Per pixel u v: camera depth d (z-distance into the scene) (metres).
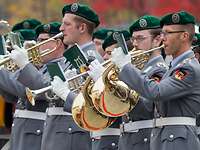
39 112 24.34
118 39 20.80
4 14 46.75
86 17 23.25
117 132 24.20
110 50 25.39
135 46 22.52
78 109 21.55
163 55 23.31
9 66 23.62
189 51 20.97
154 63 21.89
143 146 22.27
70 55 22.41
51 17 46.12
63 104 22.81
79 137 22.94
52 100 23.12
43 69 23.69
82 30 23.30
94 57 22.53
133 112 22.06
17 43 23.00
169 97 20.55
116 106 21.34
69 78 22.42
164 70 21.67
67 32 23.30
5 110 28.94
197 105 20.80
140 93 20.62
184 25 20.97
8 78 23.58
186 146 20.72
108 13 44.66
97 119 21.73
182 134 20.73
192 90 20.66
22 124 24.41
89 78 21.52
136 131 22.34
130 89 21.34
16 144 24.47
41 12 46.31
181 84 20.52
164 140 20.88
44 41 23.41
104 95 21.19
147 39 22.41
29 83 22.50
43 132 23.56
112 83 21.20
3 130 29.53
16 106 24.67
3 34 23.31
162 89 20.45
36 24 27.81
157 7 43.47
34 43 24.39
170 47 21.05
